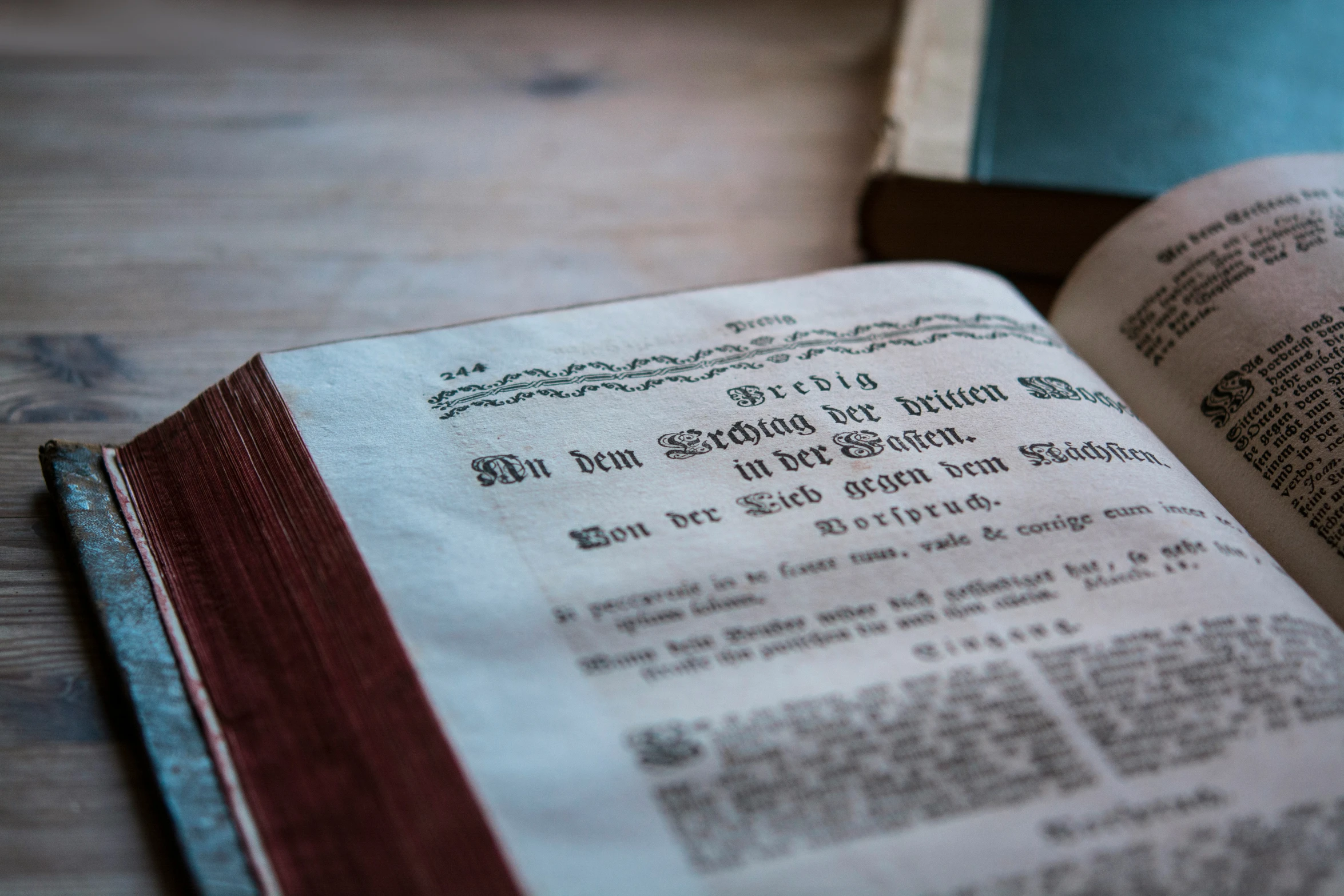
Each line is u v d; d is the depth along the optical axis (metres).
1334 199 0.42
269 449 0.38
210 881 0.33
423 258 0.50
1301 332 0.40
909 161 0.48
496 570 0.36
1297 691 0.34
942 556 0.36
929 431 0.39
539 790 0.33
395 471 0.37
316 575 0.36
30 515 0.40
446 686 0.34
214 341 0.46
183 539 0.38
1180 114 0.51
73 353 0.45
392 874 0.33
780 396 0.39
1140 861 0.32
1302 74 0.54
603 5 0.68
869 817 0.33
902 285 0.43
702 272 0.49
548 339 0.41
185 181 0.52
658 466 0.38
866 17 0.67
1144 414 0.41
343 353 0.40
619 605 0.35
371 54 0.61
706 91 0.59
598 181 0.53
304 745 0.34
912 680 0.34
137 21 0.62
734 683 0.34
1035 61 0.54
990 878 0.32
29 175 0.52
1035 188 0.47
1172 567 0.36
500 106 0.57
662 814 0.33
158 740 0.35
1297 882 0.32
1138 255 0.43
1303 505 0.38
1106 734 0.34
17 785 0.35
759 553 0.36
